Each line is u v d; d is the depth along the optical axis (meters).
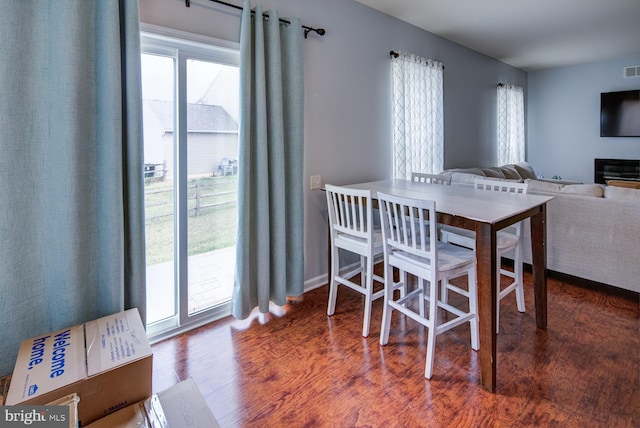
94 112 1.71
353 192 2.22
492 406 1.64
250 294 2.53
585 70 5.81
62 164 1.62
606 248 2.76
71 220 1.65
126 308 1.92
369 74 3.34
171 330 2.31
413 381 1.83
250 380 1.86
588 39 4.39
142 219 1.91
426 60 3.89
